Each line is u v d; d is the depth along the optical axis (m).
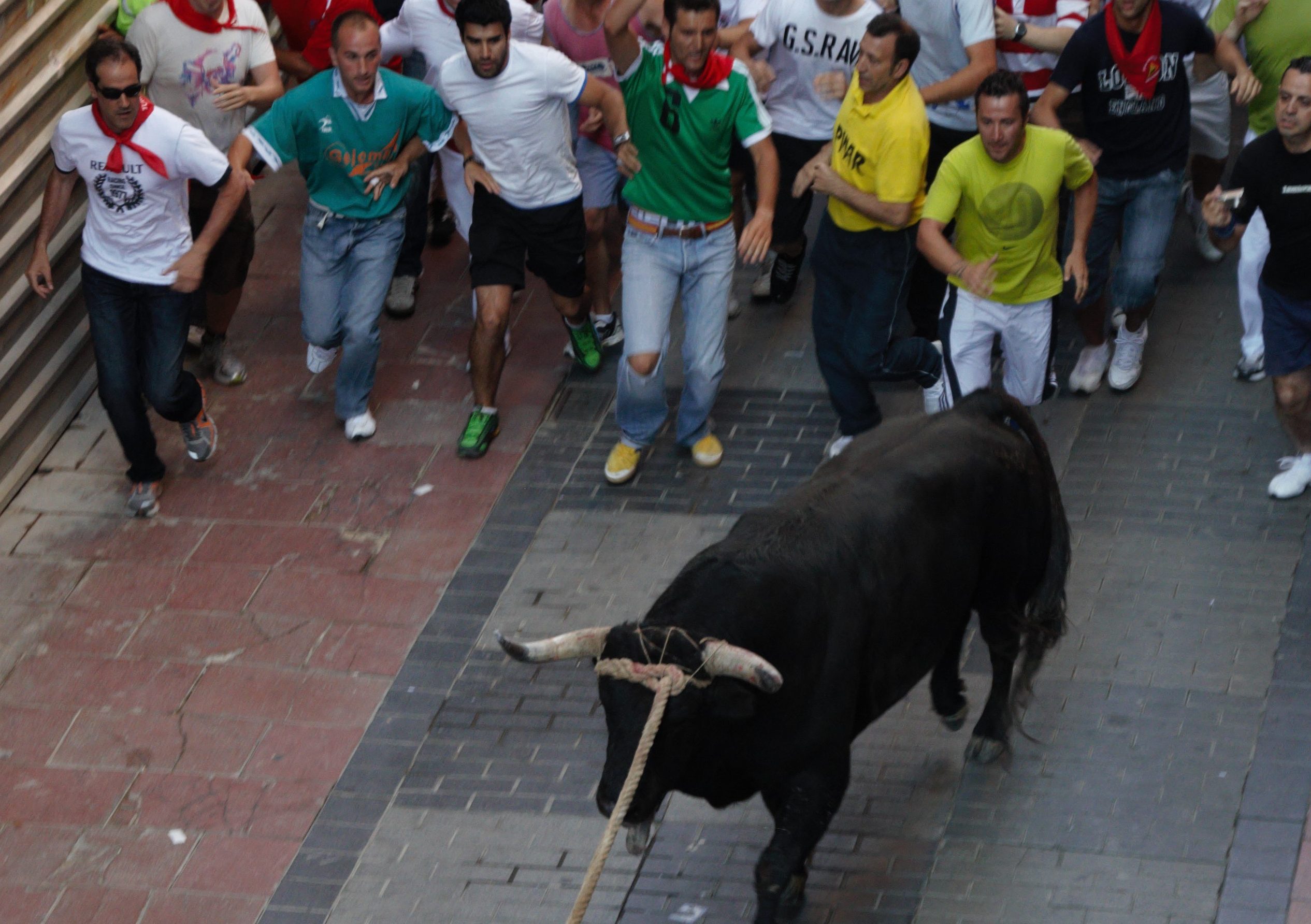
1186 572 12.25
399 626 12.60
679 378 15.34
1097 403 14.30
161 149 12.99
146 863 10.70
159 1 14.34
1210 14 15.31
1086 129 13.70
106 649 12.55
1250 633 11.62
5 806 11.19
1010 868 9.99
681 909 9.97
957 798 10.55
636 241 13.49
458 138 14.16
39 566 13.45
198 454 14.39
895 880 10.01
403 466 14.39
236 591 13.06
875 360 13.22
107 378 13.46
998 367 14.99
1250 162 12.08
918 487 9.36
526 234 14.10
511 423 14.85
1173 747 10.75
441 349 15.89
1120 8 13.16
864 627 8.84
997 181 12.15
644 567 12.98
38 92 14.54
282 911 10.27
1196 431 13.80
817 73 14.39
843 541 8.88
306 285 14.38
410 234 16.03
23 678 12.30
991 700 10.64
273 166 13.88
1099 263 13.89
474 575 13.07
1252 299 13.99
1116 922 9.53
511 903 10.15
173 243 13.41
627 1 12.55
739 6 15.63
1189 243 16.50
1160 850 10.01
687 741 7.84
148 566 13.39
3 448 14.20
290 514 13.91
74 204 15.20
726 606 8.21
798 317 16.00
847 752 8.84
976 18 13.95
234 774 11.36
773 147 13.38
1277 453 13.44
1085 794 10.47
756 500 13.60
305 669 12.24
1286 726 10.80
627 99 13.01
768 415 14.67
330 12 15.27
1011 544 10.01
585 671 12.06
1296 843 9.91
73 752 11.62
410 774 11.26
